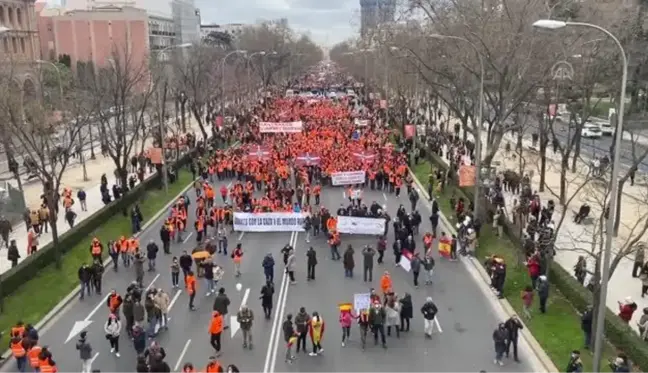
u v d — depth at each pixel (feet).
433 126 269.44
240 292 92.73
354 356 73.10
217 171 172.86
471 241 108.78
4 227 111.96
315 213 125.18
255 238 120.47
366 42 322.55
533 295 87.51
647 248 98.73
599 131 225.35
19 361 68.39
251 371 69.51
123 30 389.80
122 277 100.22
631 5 180.34
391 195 155.22
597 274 70.44
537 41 131.54
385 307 77.30
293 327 74.38
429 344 76.28
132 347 75.92
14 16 267.18
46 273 100.32
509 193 151.23
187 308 87.15
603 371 67.41
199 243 110.93
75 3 456.04
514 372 69.15
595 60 145.48
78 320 84.48
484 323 82.17
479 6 158.71
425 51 167.73
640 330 71.87
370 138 216.54
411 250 103.55
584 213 121.49
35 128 143.64
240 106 331.36
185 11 602.03
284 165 165.78
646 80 162.40
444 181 159.12
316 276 99.50
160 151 154.10
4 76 146.00
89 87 194.39
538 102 191.11
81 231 117.19
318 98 404.77
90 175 180.55
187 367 59.88
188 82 295.48
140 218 123.75
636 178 157.89
